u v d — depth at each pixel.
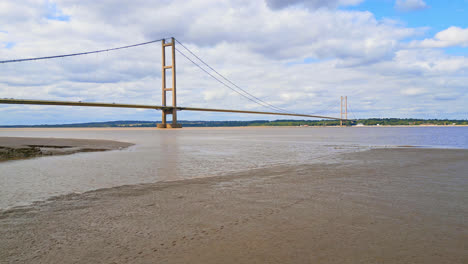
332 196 4.08
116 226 2.87
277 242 2.42
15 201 3.96
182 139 28.56
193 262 2.07
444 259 2.06
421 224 2.82
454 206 3.49
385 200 3.81
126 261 2.09
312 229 2.71
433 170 6.64
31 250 2.30
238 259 2.11
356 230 2.67
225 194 4.28
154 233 2.66
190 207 3.56
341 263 2.03
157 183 5.29
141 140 26.20
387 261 2.04
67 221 3.05
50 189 4.80
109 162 8.94
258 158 10.02
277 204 3.66
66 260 2.12
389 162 8.30
